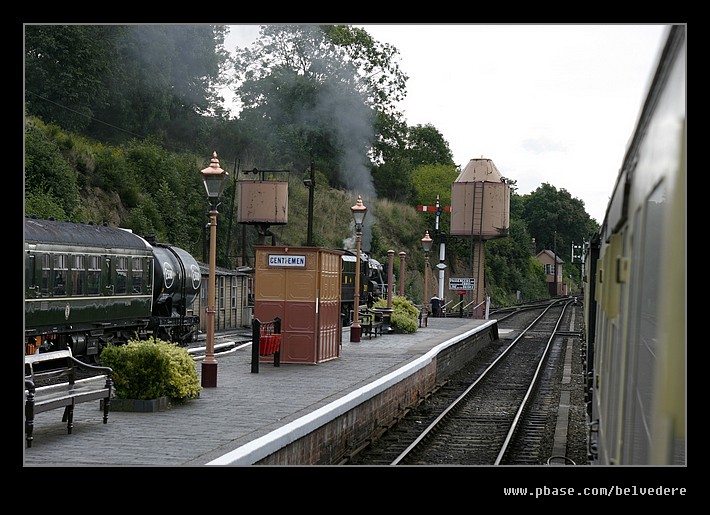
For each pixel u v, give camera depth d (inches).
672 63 137.5
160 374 496.4
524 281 3307.1
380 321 1226.6
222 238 1777.8
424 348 964.0
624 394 189.0
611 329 245.4
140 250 965.8
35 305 738.8
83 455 363.3
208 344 603.5
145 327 999.0
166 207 1617.9
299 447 426.9
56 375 411.8
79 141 1507.1
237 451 356.8
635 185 183.6
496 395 921.5
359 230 1061.8
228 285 1480.1
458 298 2755.9
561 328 1961.1
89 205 1405.0
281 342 765.9
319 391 582.2
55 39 1534.2
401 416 704.4
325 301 792.3
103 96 1652.3
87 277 838.5
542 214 4707.2
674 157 131.7
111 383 461.1
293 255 764.0
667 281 132.0
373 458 541.3
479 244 2012.8
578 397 913.5
